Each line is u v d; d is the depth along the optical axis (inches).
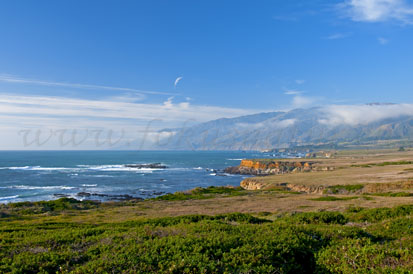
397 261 369.7
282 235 488.7
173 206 1868.8
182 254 390.3
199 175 5359.3
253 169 6018.7
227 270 352.8
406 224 584.1
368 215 808.3
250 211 1430.9
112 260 373.1
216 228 558.3
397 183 2260.1
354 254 396.8
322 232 539.5
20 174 5152.6
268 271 355.6
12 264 374.3
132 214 1523.1
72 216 1585.9
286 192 2561.5
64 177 4793.3
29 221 1368.1
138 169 6446.9
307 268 414.0
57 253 423.5
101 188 3705.7
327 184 2694.4
